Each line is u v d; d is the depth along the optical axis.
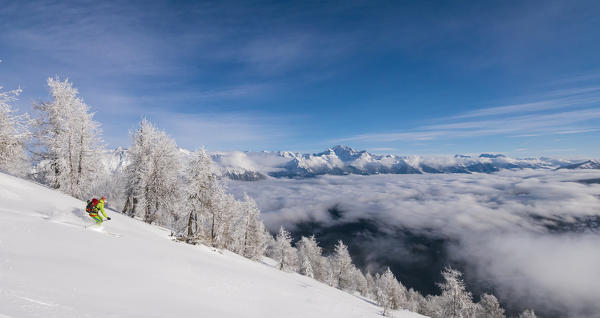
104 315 3.67
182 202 31.27
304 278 41.78
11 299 3.09
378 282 80.56
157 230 21.67
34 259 5.22
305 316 9.26
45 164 26.14
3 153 20.25
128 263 7.53
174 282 7.49
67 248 6.86
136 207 31.44
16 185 13.83
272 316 7.84
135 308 4.54
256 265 25.95
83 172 27.78
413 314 49.53
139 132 31.97
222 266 14.48
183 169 32.59
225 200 37.94
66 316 3.14
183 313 5.25
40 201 12.90
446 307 52.12
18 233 6.71
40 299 3.42
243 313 7.06
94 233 9.66
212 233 37.16
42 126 25.28
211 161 32.47
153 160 31.19
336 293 33.94
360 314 14.34
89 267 5.98
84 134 27.52
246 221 48.31
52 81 25.72
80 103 27.70
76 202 16.80
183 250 14.95
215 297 7.64
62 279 4.64
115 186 35.53
